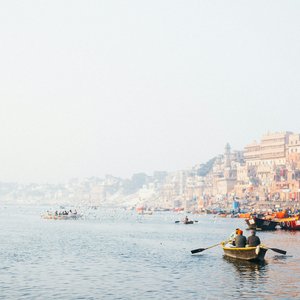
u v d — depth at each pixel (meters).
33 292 41.75
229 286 43.38
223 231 133.38
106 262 60.03
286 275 48.44
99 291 42.09
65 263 59.22
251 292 40.97
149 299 38.94
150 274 50.38
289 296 39.44
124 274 50.59
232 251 60.19
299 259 59.47
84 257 65.56
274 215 178.62
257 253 56.00
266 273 49.69
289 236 97.88
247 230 128.88
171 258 63.34
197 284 44.53
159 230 138.62
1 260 61.78
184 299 38.75
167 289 42.59
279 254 64.69
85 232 127.44
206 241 95.00
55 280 47.28
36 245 84.62
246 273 49.84
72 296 40.22
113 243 89.50
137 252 71.94
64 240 97.12
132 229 145.12
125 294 40.81
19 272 52.00
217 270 51.97
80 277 49.00
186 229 144.62
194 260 60.53
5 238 102.50
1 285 44.66
